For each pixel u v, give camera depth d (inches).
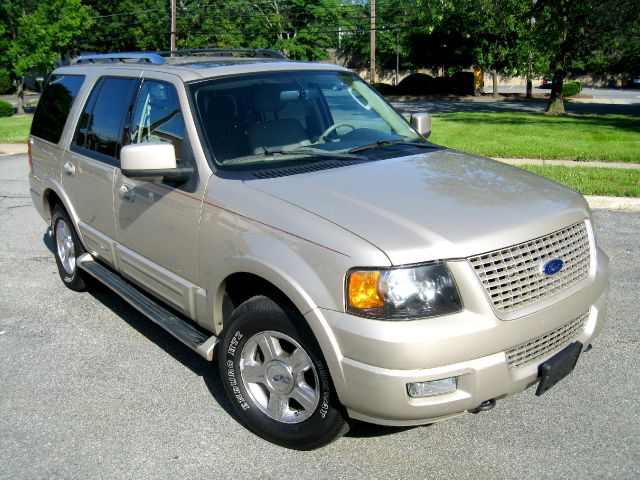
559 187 146.9
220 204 139.4
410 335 109.5
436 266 113.2
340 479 125.6
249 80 168.2
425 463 129.9
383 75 2507.4
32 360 178.1
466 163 156.9
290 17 1971.0
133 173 144.1
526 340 118.6
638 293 213.5
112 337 192.9
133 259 175.3
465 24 1080.8
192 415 149.8
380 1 2338.8
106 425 146.0
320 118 171.5
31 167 244.2
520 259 119.6
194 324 164.2
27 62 1197.1
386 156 158.1
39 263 264.4
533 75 1131.9
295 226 123.7
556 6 938.7
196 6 1909.4
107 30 1873.8
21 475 128.5
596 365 168.1
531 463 129.0
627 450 132.0
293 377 129.3
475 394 114.4
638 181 361.4
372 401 113.6
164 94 166.4
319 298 117.3
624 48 1032.8
